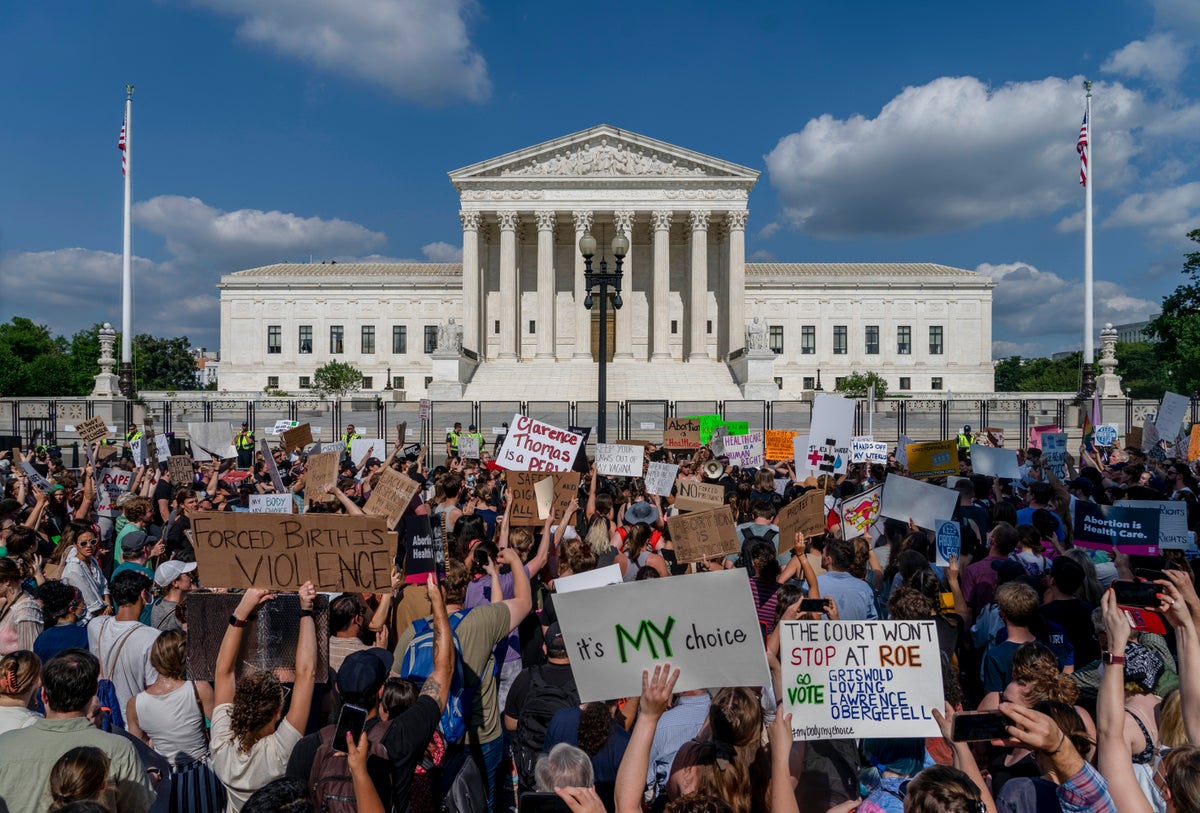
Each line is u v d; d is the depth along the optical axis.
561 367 81.81
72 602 9.48
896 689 5.80
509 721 8.31
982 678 8.31
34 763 6.09
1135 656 6.89
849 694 5.80
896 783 5.96
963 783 4.66
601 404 28.17
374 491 10.97
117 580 8.88
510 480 13.41
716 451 29.27
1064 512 14.46
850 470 21.97
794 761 6.27
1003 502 13.80
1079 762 4.94
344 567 7.11
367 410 58.28
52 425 51.12
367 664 6.26
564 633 5.62
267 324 113.88
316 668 6.90
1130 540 10.64
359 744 5.56
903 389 113.62
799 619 6.45
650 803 6.71
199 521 7.14
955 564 10.82
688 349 92.38
